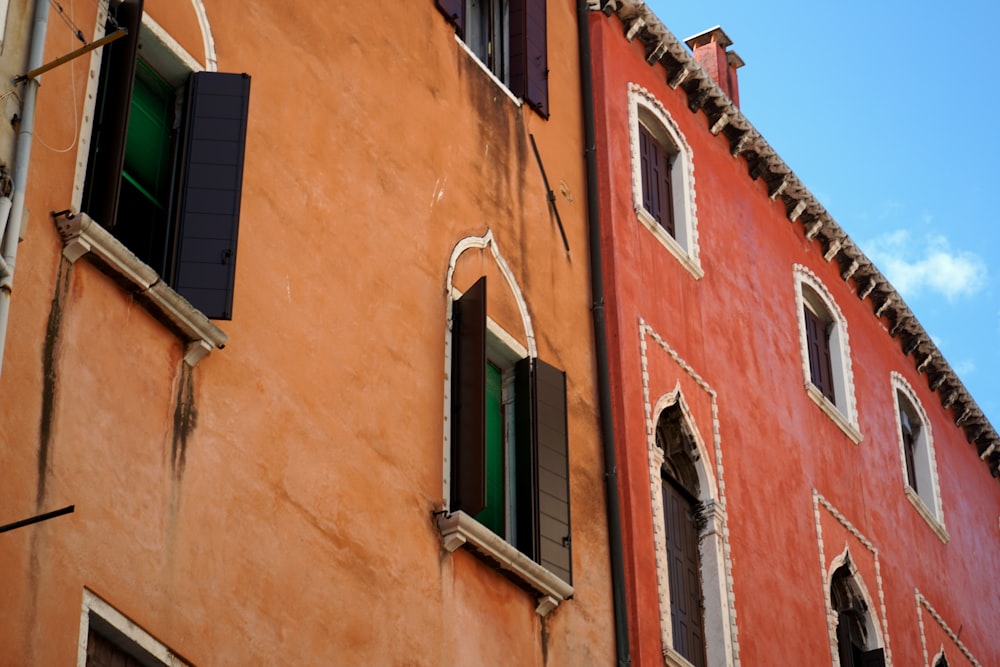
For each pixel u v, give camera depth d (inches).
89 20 473.4
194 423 466.0
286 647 471.2
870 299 961.5
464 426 565.9
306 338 519.2
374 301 554.3
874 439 904.9
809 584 768.9
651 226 740.0
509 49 705.6
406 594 522.6
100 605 418.6
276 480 488.1
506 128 671.1
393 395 547.5
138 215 486.3
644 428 677.3
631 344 689.6
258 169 525.3
